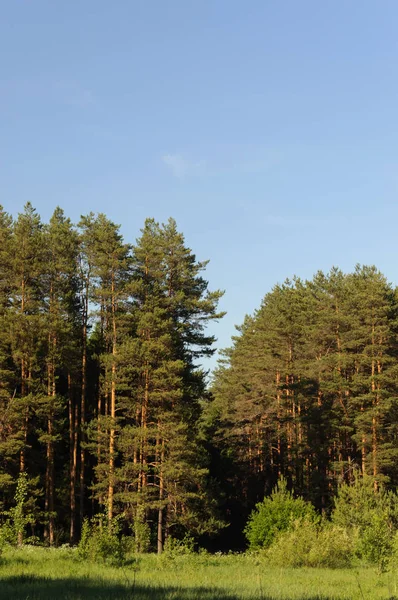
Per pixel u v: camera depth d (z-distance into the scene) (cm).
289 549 2673
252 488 6019
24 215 4469
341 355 4909
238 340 7038
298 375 5453
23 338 3984
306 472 5259
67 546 3181
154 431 4012
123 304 4412
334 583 1792
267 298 7400
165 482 4034
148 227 4678
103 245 4372
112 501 3978
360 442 4594
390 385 4744
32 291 4184
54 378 4272
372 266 5869
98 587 1482
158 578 1816
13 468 4019
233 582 1739
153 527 4488
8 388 4044
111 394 4294
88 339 5103
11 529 2388
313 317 5712
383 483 4444
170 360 4162
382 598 1403
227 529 5966
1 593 1333
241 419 5722
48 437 4019
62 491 4491
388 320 4897
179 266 4556
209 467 6112
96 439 4119
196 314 4591
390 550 2381
